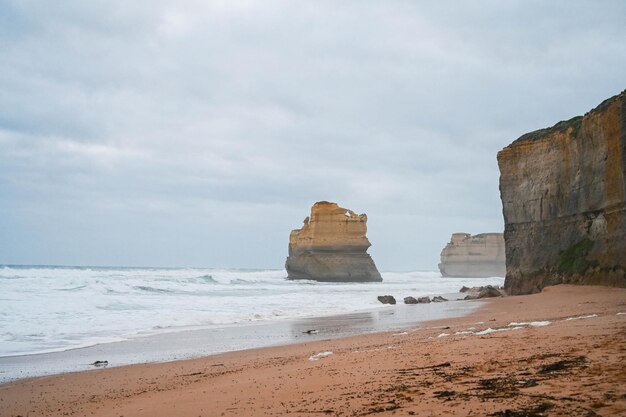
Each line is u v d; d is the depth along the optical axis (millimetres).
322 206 99812
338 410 7375
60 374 14766
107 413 9531
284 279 106188
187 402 9656
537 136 45031
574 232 38750
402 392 8094
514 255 46188
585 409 5867
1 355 18031
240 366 14789
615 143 33219
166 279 67625
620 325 13188
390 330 23203
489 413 6211
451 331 19625
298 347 18828
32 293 38906
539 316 22172
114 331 24156
